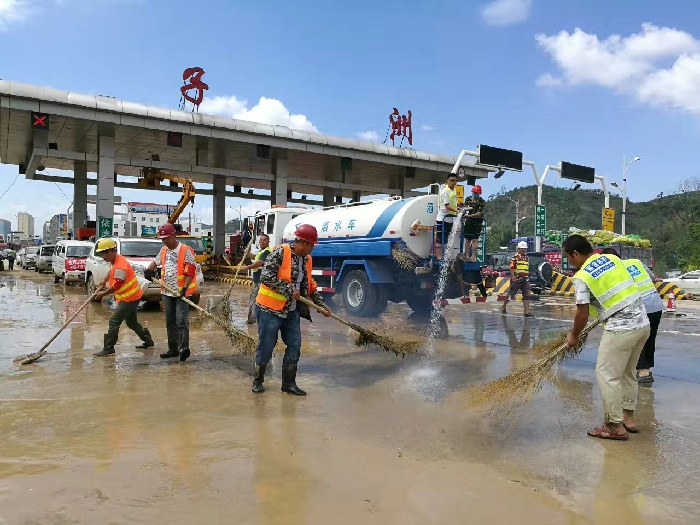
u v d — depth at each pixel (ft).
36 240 255.09
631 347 13.62
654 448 13.04
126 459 11.69
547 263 56.29
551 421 14.96
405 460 11.96
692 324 37.29
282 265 17.37
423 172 109.40
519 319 38.06
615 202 429.38
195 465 11.41
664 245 191.21
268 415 15.07
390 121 99.96
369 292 36.47
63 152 78.59
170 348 22.90
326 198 123.85
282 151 91.20
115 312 23.15
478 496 10.21
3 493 9.97
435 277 35.68
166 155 100.32
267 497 9.96
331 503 9.78
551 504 9.94
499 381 15.93
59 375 19.62
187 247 22.62
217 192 110.63
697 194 276.62
